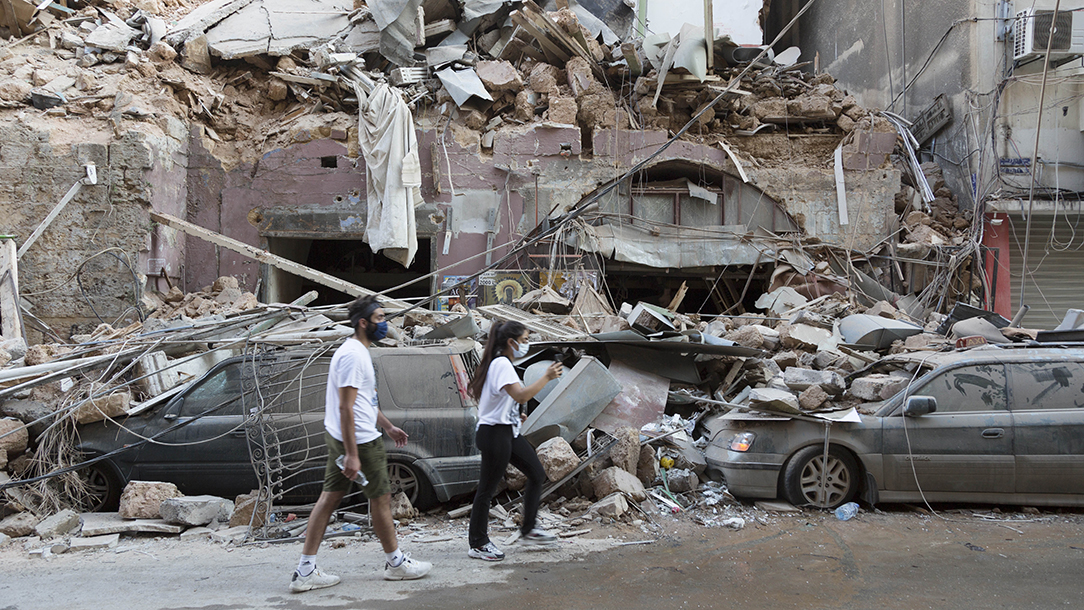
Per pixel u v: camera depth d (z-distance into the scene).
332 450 4.12
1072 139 12.81
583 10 15.21
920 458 5.73
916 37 15.39
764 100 13.56
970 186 13.30
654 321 8.50
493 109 13.34
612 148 12.80
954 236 12.88
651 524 5.54
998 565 4.65
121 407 6.14
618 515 5.54
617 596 4.11
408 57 13.45
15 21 13.17
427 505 5.80
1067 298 12.91
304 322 8.62
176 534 5.39
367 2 13.24
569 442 6.46
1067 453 5.64
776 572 4.54
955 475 5.73
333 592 4.15
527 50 13.75
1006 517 5.73
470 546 4.73
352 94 13.11
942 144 14.37
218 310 11.13
